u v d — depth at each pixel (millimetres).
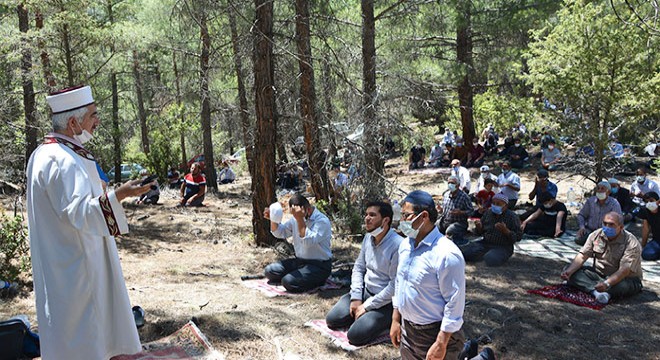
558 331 5617
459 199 9695
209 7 9789
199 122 23453
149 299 5945
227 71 13945
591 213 9930
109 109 22000
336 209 11805
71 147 3031
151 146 22656
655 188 11484
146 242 9781
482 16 18297
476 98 20703
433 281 3268
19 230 6547
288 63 11398
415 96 14156
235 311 5609
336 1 14117
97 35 13148
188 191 15062
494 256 8406
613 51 11289
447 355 3352
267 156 9289
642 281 7668
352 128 12258
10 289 6012
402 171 21688
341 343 4957
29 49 12305
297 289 6648
